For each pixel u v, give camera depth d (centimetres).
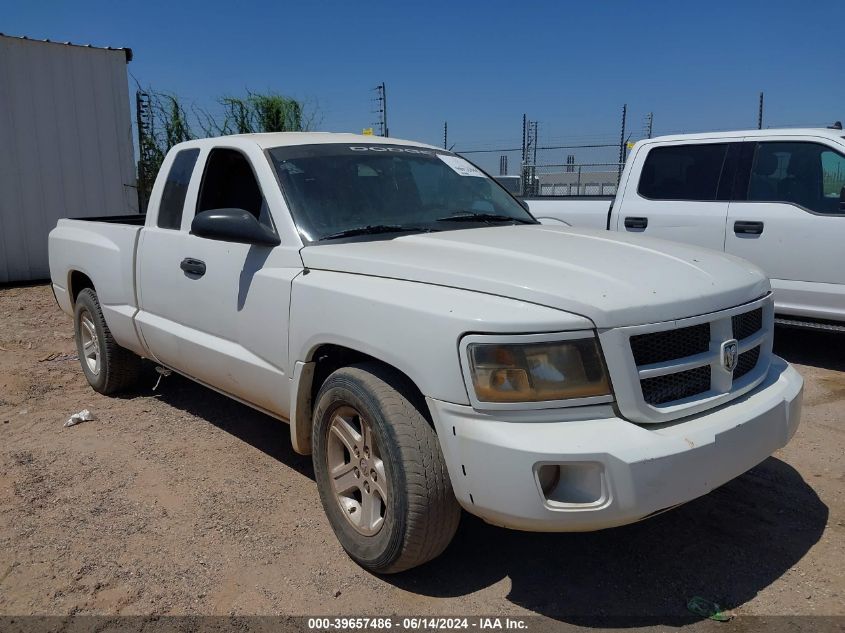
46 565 322
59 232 592
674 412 263
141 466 426
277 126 1388
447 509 278
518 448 245
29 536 346
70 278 573
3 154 1094
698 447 255
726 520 351
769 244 616
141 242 467
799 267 601
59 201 1156
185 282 420
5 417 517
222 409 528
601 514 245
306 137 417
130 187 1227
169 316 442
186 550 332
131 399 555
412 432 277
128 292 486
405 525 278
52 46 1122
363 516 305
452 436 260
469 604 288
